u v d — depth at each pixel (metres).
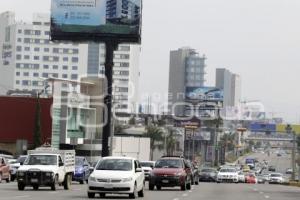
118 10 124.12
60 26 124.69
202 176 111.12
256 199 51.75
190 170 67.75
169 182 61.16
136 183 46.31
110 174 45.34
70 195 48.31
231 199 50.50
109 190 44.94
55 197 45.31
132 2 124.06
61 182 56.66
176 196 51.84
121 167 46.91
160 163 63.94
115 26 124.25
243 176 116.00
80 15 124.62
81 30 124.50
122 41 124.88
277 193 64.31
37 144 127.50
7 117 135.88
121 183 45.00
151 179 61.88
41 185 55.34
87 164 76.12
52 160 55.66
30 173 53.72
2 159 71.94
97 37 125.12
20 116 135.75
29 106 135.75
